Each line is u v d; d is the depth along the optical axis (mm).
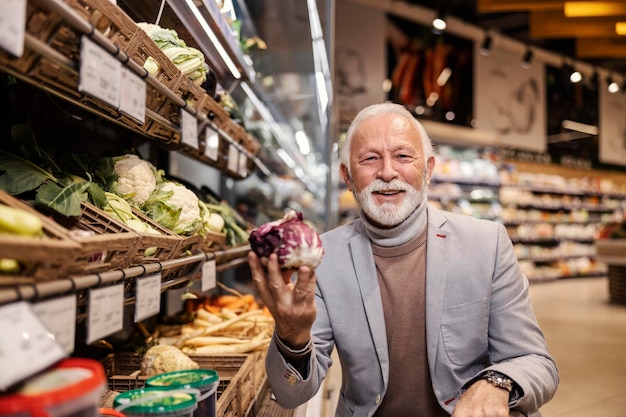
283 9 2445
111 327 964
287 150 4625
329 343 1701
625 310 7273
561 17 8812
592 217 13133
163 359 1603
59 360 721
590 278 12438
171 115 1504
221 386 1550
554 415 3393
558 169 13172
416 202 1651
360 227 1837
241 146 2523
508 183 10922
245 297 2707
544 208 12125
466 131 10180
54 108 1679
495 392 1378
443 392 1633
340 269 1752
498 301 1682
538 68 12055
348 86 9258
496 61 11180
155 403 1009
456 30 10453
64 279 821
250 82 2959
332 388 3324
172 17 1925
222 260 2205
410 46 9938
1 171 1109
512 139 11516
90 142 1938
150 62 1248
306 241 1132
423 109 10117
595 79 12602
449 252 1710
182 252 1550
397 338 1697
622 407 3520
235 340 2076
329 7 2621
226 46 2211
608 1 7656
